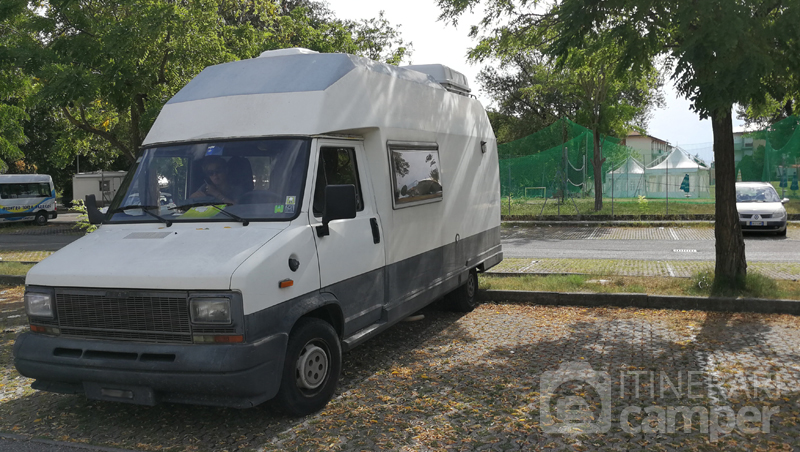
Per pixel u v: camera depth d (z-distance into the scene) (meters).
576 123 29.62
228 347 4.32
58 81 12.11
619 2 7.09
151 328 4.52
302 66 5.89
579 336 7.27
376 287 6.06
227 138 5.46
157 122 5.88
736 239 8.98
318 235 5.17
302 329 4.94
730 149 8.92
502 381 5.75
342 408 5.20
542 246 17.11
